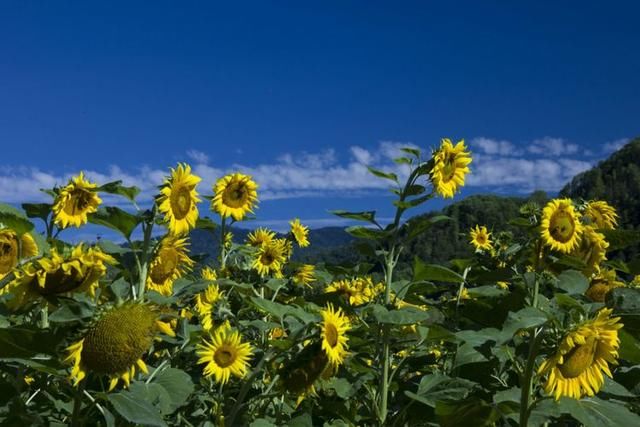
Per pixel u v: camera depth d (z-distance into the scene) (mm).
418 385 1858
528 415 1457
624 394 1574
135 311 1229
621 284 2373
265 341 2021
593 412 1377
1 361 1350
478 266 2639
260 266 2738
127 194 1537
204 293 2195
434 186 1994
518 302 1937
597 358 1438
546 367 1411
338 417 1924
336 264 2289
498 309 1968
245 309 2248
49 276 1277
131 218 1504
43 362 1254
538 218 2029
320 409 1950
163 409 1340
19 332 1162
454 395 1657
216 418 1676
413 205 1957
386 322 1606
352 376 1901
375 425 1831
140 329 1219
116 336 1193
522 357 1753
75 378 1206
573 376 1429
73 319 1192
